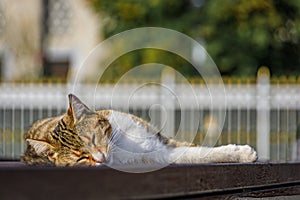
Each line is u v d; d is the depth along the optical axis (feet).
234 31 67.15
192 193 13.91
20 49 77.71
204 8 68.59
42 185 10.50
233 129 46.68
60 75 78.07
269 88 46.68
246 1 66.49
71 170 10.96
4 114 48.32
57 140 19.35
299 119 46.91
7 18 77.61
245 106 46.75
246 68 66.85
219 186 15.11
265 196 17.47
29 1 78.64
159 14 69.56
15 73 77.25
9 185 10.08
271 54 68.23
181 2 69.82
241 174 16.25
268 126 46.42
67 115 19.62
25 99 48.62
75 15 79.30
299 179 19.70
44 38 79.51
